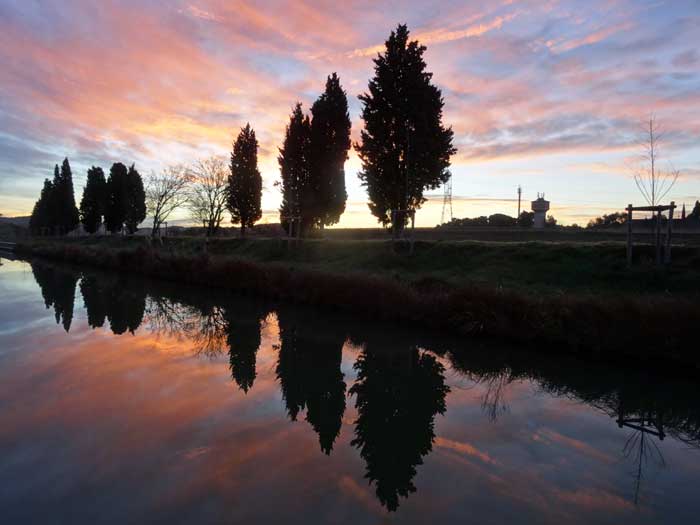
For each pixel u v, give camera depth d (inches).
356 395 310.5
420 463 209.3
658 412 273.3
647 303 360.5
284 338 460.8
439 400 299.6
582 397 299.9
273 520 159.2
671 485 190.4
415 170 850.1
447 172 876.6
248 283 761.0
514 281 573.9
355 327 503.2
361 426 255.4
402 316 513.3
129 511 162.6
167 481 184.5
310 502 171.9
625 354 357.4
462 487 187.3
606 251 581.0
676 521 163.6
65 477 185.9
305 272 674.2
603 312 373.1
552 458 215.5
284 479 189.5
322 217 1175.6
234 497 174.1
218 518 159.6
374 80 873.5
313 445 225.3
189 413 261.6
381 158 863.1
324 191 1153.4
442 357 396.2
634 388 311.6
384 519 161.9
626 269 524.4
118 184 2190.0
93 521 156.3
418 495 180.1
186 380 322.7
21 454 205.9
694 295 378.0
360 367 372.8
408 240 842.2
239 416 260.1
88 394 287.7
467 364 375.2
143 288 848.3
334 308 599.5
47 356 374.3
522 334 414.9
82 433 229.8
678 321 331.0
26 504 166.2
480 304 448.1
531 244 669.9
